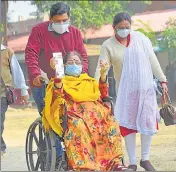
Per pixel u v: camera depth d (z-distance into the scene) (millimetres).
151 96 7660
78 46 7949
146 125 7574
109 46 7816
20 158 9086
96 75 7777
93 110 6945
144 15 28781
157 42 22531
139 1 33594
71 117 6797
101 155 6809
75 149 6652
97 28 28922
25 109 19156
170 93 15773
